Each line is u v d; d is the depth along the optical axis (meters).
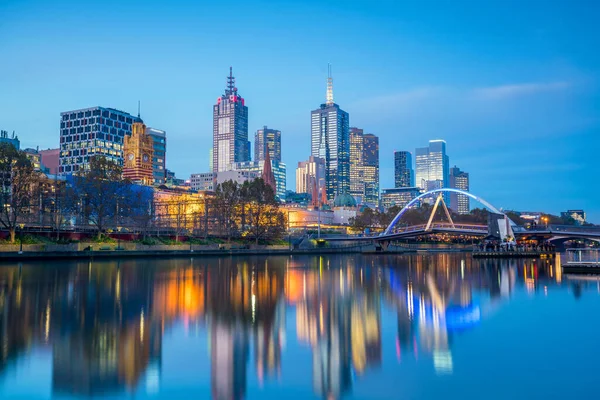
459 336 32.22
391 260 149.50
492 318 38.69
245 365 25.83
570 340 31.09
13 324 35.28
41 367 25.22
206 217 188.50
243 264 117.50
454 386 22.84
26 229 137.12
